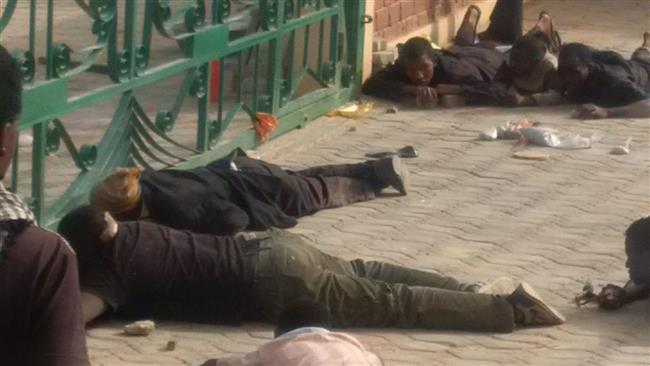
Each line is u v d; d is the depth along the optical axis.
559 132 9.35
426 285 6.11
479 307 5.85
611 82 10.12
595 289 6.41
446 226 7.51
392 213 7.71
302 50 9.86
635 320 6.05
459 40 11.57
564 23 14.01
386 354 5.56
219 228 6.61
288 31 9.16
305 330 4.05
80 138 8.78
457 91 10.34
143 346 5.64
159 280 5.71
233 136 8.64
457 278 6.60
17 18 12.64
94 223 5.64
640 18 14.34
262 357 3.99
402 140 9.41
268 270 5.75
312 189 7.61
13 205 2.56
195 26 7.86
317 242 7.11
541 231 7.46
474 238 7.31
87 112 9.49
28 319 2.53
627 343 5.79
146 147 7.59
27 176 7.57
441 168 8.70
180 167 7.81
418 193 8.12
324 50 10.03
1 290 2.51
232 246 5.80
